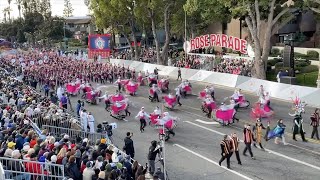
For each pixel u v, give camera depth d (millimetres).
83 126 22547
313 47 54469
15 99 24984
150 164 16328
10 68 48438
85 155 14156
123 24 60188
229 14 40250
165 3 49250
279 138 21094
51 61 52750
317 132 21219
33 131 16406
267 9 37438
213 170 17641
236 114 27156
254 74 37781
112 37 76750
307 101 29156
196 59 48250
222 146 17656
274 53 51812
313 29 57812
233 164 18234
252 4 36125
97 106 31750
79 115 24938
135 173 13797
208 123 25359
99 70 43844
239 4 35281
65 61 52531
